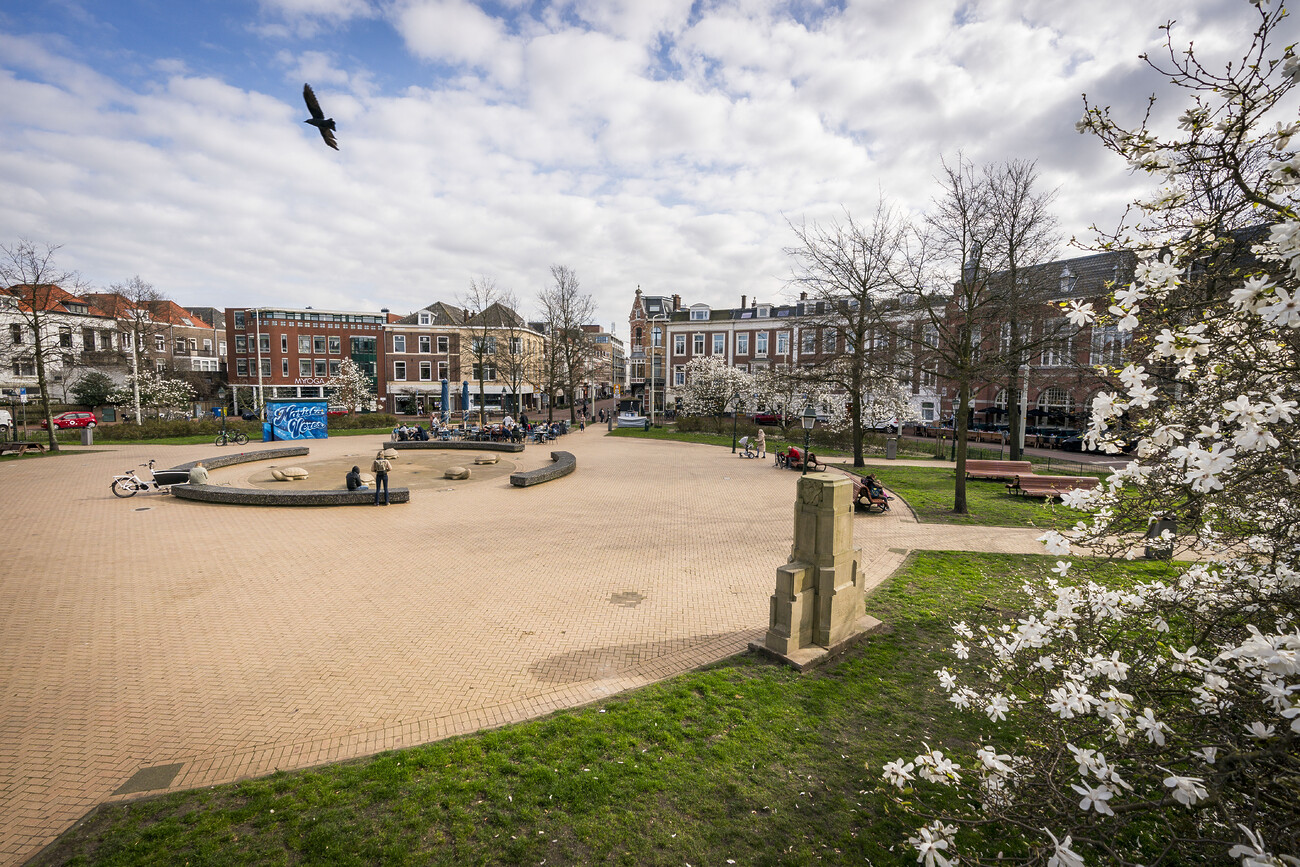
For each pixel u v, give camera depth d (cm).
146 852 394
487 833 410
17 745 525
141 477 1891
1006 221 1670
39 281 2569
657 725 538
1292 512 330
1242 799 273
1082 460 2672
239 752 516
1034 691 410
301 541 1188
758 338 5322
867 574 990
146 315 4362
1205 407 325
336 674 654
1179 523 364
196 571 993
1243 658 284
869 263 2102
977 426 4044
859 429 2320
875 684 615
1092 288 1852
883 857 393
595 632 766
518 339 5850
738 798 448
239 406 5272
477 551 1131
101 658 686
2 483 1766
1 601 852
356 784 458
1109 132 351
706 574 1004
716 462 2522
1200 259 369
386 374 5650
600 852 396
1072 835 287
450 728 551
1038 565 1017
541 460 2511
